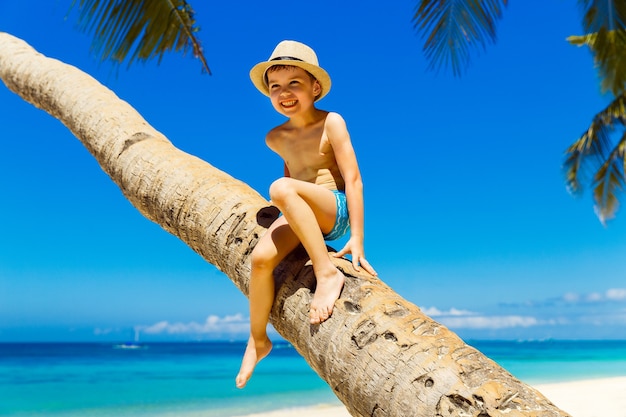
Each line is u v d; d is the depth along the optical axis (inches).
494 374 75.4
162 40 200.5
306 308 93.4
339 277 93.1
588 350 3149.6
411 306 88.7
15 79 174.1
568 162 649.6
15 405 818.8
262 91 120.5
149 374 1346.0
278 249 98.0
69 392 962.7
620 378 1038.4
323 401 780.6
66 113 152.6
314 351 89.6
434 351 78.3
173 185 119.9
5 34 193.9
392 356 79.5
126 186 128.8
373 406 79.0
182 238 119.2
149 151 129.6
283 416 630.5
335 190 111.3
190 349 3297.2
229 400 827.4
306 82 110.6
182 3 199.5
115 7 188.2
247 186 121.3
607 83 424.8
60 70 165.6
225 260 109.0
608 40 380.2
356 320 86.0
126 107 147.2
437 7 274.8
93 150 140.8
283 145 119.1
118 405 803.4
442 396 73.5
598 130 605.9
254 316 102.0
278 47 110.9
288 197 96.0
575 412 593.6
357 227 102.7
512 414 70.1
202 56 206.4
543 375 1195.3
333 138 108.9
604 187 647.8
